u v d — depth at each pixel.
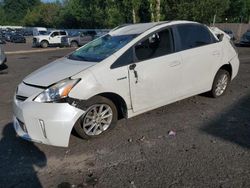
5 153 4.00
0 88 8.09
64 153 3.95
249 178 3.24
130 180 3.28
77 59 4.70
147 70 4.55
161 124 4.81
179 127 4.67
